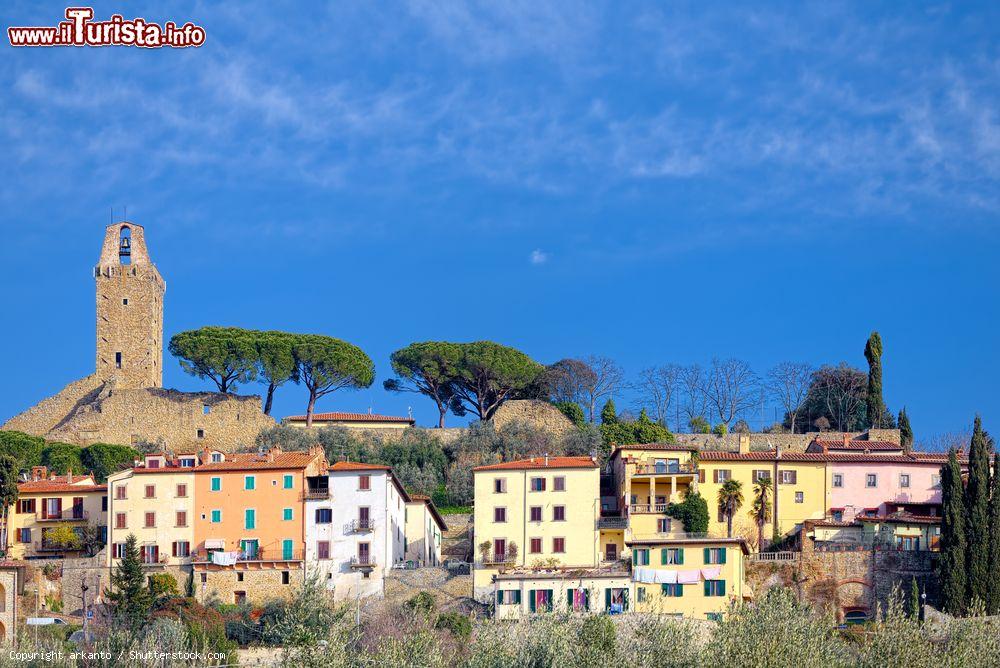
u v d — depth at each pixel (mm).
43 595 180875
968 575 163875
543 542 182875
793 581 176625
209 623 155250
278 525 186750
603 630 115250
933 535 175875
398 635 124812
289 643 113062
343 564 184000
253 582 184000
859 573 175375
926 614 163250
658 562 173000
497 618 147500
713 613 169875
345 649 113625
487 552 182000
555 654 111062
